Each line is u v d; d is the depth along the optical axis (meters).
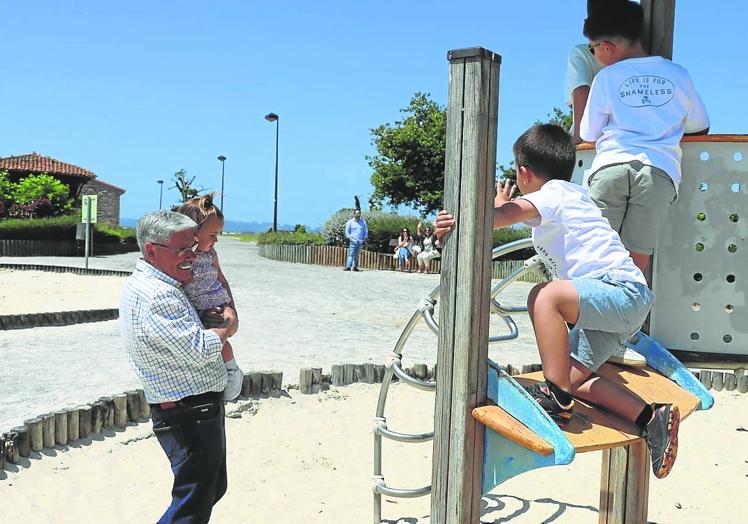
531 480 5.93
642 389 3.60
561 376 3.11
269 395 7.73
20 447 5.67
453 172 3.03
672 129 3.90
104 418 6.45
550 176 3.39
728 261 4.17
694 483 5.92
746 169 4.13
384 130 41.50
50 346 9.97
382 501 5.36
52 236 32.03
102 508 5.00
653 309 4.27
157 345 3.59
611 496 4.39
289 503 5.26
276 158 45.56
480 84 2.93
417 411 7.56
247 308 14.33
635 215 3.85
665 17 4.35
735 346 4.18
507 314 4.38
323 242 30.88
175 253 3.64
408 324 3.94
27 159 49.50
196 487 3.69
